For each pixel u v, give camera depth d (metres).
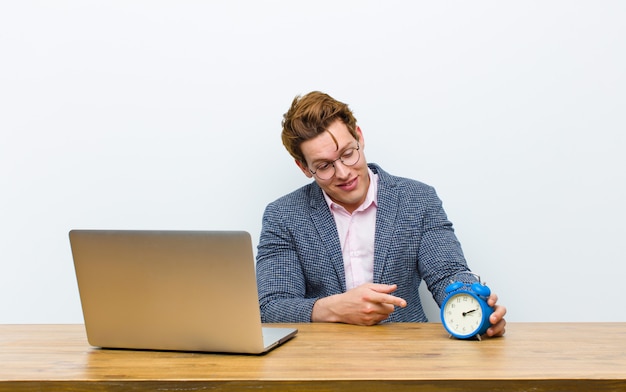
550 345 1.42
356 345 1.45
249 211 2.41
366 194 2.16
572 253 2.36
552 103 2.34
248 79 2.38
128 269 1.40
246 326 1.35
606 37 2.32
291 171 2.39
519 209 2.36
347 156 2.03
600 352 1.35
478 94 2.34
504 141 2.35
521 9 2.33
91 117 2.42
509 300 2.38
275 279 2.07
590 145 2.34
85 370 1.27
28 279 2.45
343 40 2.36
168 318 1.40
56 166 2.43
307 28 2.36
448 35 2.34
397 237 2.08
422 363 1.27
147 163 2.41
